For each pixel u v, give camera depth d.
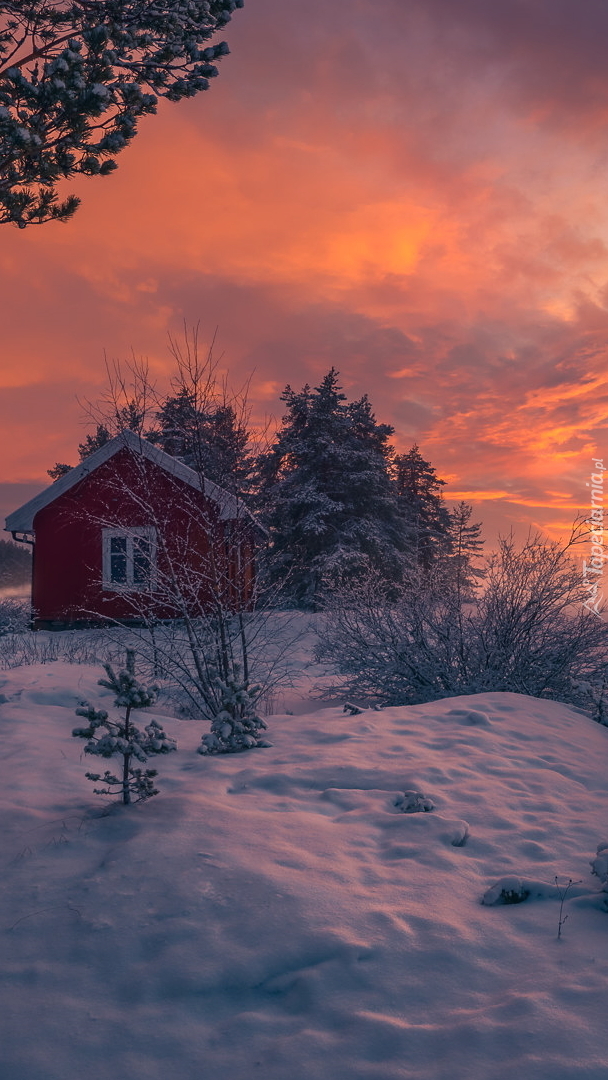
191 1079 2.56
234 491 9.22
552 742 6.96
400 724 7.33
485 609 10.35
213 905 3.57
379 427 36.53
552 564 10.20
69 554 21.42
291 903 3.57
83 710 5.02
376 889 3.83
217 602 8.70
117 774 5.88
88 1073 2.58
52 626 21.44
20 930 3.45
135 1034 2.78
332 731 7.02
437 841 4.45
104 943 3.33
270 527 28.11
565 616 10.20
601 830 4.79
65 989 3.04
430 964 3.17
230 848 4.15
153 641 9.12
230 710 7.01
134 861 4.01
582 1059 2.52
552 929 3.50
